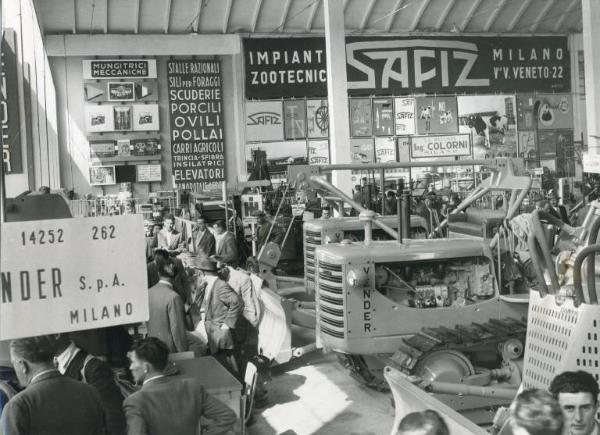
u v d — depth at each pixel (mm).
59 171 30609
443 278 7633
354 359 7988
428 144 33656
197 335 8086
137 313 2953
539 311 4121
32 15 21203
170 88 32188
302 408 7418
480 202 18188
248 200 18125
